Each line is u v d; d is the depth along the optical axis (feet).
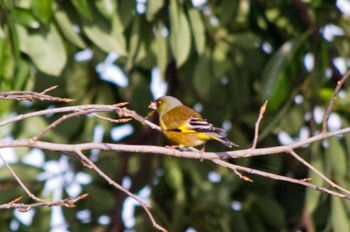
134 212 55.16
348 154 48.08
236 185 53.01
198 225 54.44
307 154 53.42
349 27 52.65
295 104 50.52
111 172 54.39
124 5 45.16
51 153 53.42
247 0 54.13
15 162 53.06
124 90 54.03
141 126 54.80
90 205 54.39
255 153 29.81
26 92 29.84
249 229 55.16
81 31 46.93
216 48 52.49
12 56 41.91
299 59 46.68
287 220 56.18
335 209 47.78
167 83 54.34
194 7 45.39
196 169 54.34
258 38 53.36
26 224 54.08
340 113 49.11
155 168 55.11
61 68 43.14
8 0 41.73
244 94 54.03
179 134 34.63
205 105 54.65
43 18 41.60
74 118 52.80
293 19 53.16
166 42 47.39
